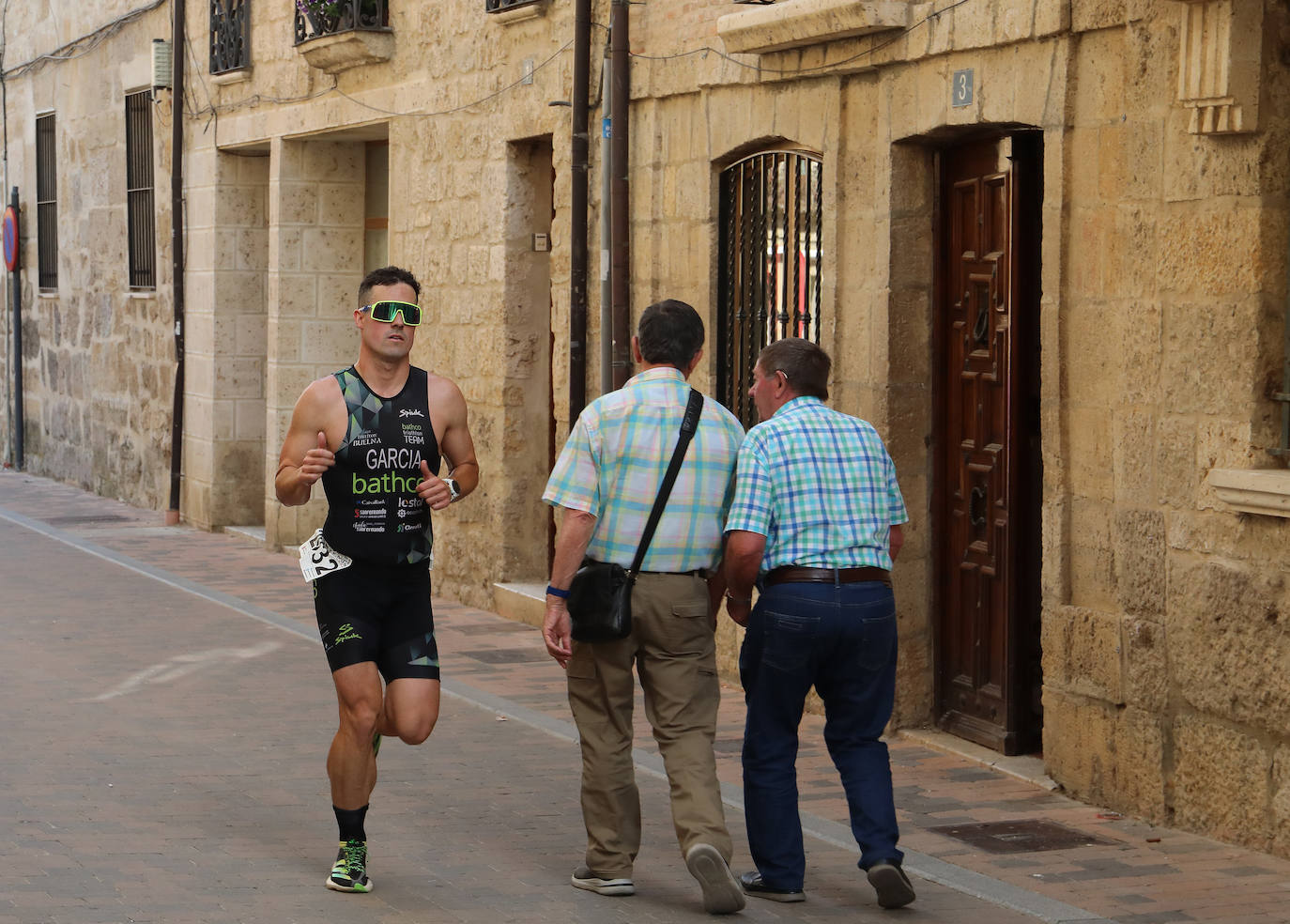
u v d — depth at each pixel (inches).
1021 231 411.8
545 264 640.4
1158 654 356.2
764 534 295.4
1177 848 340.8
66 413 1152.8
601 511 301.3
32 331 1229.1
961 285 437.7
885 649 301.0
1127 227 362.6
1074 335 379.6
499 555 644.1
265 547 829.2
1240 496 331.3
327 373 826.2
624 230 548.4
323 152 818.8
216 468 887.7
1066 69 376.5
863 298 450.6
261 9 821.9
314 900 299.7
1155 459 355.9
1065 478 383.2
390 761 412.5
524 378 639.8
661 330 305.0
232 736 434.9
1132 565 362.0
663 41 530.6
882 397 443.2
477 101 646.5
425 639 310.5
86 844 331.9
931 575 448.8
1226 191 339.0
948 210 442.0
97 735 432.5
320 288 823.1
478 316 653.3
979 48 402.3
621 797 306.8
